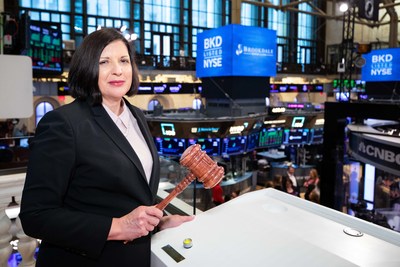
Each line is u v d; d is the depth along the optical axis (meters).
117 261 1.23
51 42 13.77
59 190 1.12
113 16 21.08
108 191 1.20
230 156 15.26
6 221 1.75
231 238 1.26
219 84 14.38
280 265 1.10
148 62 20.11
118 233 1.13
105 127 1.22
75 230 1.11
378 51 18.02
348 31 10.80
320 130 17.73
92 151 1.16
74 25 19.92
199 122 13.46
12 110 1.62
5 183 1.78
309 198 9.81
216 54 13.24
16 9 18.08
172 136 13.83
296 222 1.37
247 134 14.78
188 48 23.86
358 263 1.09
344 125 6.10
